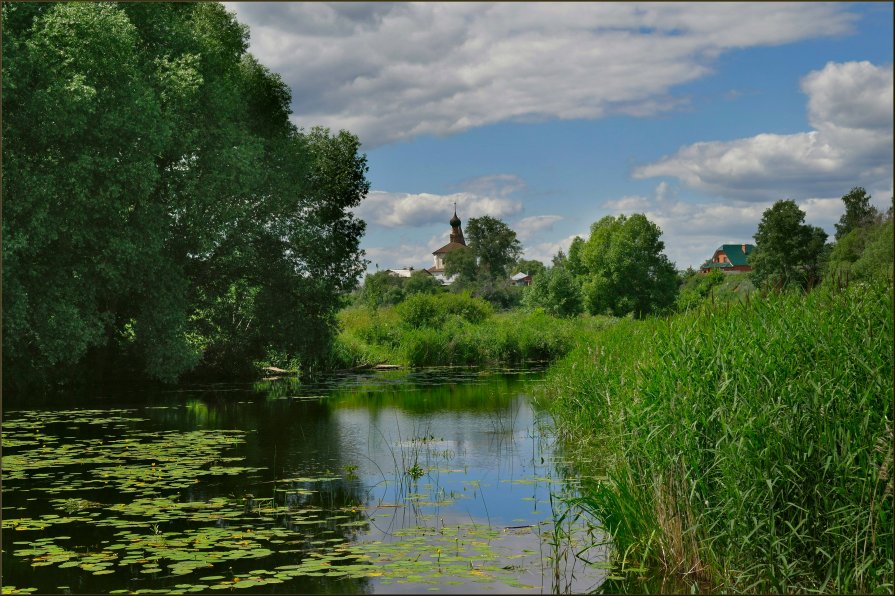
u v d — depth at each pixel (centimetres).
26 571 534
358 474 879
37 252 1617
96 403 1633
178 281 1917
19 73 1506
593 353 1204
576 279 6838
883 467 432
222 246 2138
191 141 1925
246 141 2022
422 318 3338
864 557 442
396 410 1476
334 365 2659
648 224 6500
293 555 565
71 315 1628
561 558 555
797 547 480
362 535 621
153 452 1030
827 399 501
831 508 470
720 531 512
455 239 13312
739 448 491
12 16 1570
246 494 777
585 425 1090
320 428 1250
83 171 1575
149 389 1947
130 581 511
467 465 927
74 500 747
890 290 546
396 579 506
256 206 2216
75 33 1589
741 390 549
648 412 619
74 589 496
